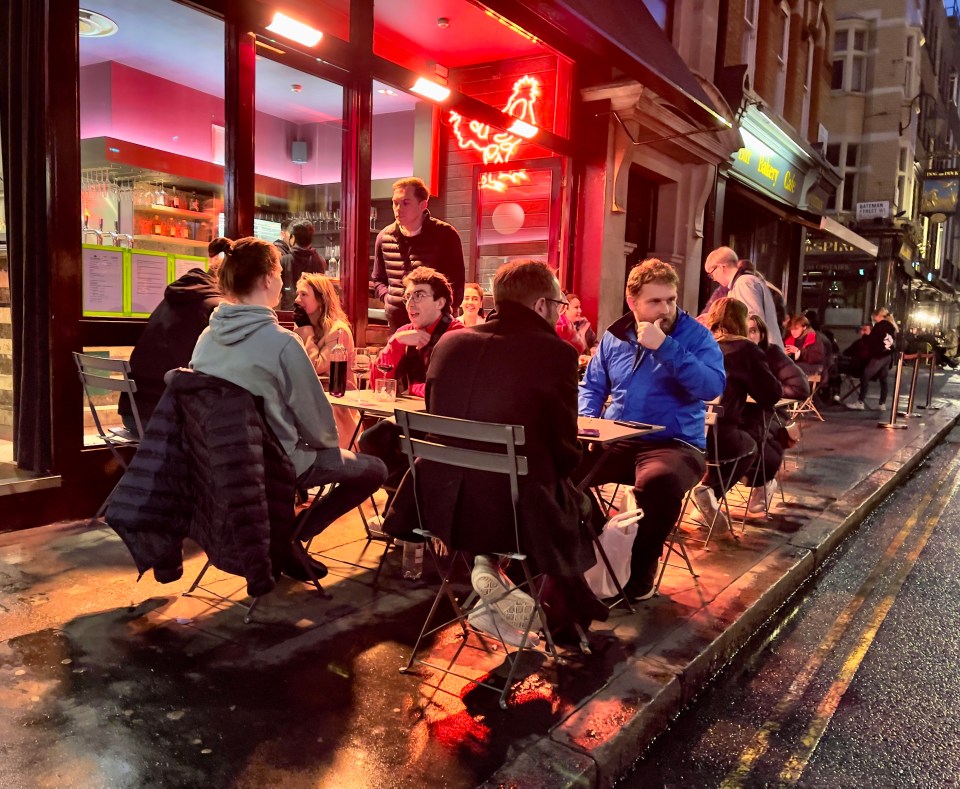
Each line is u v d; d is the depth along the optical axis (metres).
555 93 9.20
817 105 16.73
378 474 3.54
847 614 4.02
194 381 2.87
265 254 3.03
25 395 4.48
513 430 2.43
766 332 5.71
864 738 2.77
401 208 6.08
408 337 4.23
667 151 10.41
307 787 2.12
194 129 8.17
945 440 10.97
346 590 3.64
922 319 37.84
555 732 2.46
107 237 6.20
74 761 2.19
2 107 4.52
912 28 27.22
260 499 2.85
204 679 2.71
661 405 4.03
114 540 4.16
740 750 2.67
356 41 6.21
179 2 4.94
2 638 2.97
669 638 3.27
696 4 10.85
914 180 30.77
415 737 2.40
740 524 5.25
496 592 2.79
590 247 9.37
